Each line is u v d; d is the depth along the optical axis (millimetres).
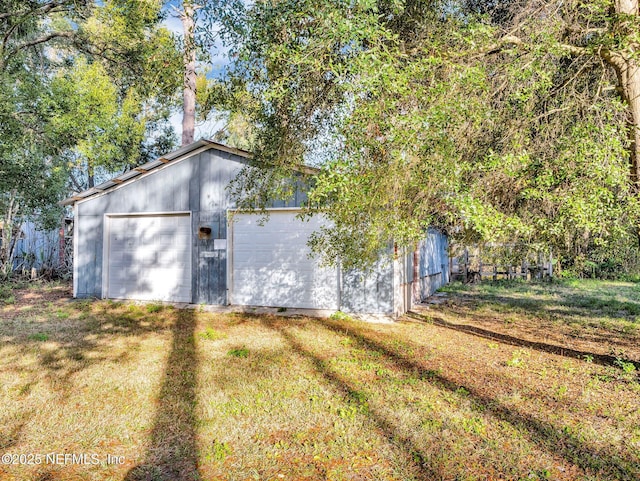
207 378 4719
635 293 13031
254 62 4516
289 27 3812
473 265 17500
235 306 9586
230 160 9648
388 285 8547
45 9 10453
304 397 4160
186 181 10070
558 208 3773
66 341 6469
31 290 12492
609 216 3623
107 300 10516
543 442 3297
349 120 3281
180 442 3273
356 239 5016
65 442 3264
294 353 5832
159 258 10430
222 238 9711
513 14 4812
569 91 4836
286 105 4711
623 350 6148
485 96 4113
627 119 4090
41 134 12188
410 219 4242
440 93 3285
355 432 3426
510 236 4742
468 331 7461
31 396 4164
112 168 18562
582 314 9328
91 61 16141
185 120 14367
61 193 14820
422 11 4793
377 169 3664
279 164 5203
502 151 4453
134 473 2859
